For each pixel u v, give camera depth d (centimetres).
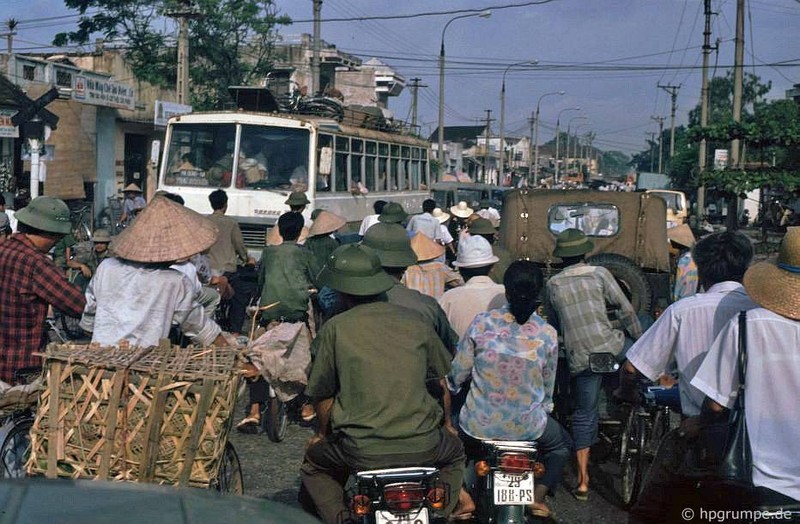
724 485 385
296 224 820
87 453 447
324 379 445
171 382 443
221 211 1085
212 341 529
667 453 424
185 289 516
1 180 2402
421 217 1356
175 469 445
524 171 12681
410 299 596
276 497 649
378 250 602
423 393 439
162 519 248
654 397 614
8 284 539
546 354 529
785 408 377
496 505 488
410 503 406
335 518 452
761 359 379
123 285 511
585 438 657
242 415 880
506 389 523
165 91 3803
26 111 1916
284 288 802
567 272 654
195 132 1630
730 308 450
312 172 1611
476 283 654
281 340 556
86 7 3841
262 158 1616
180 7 2955
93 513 245
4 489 262
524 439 525
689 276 823
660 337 463
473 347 532
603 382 719
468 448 539
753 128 3011
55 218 560
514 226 1088
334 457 443
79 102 2920
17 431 539
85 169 2992
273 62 4312
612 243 1067
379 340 439
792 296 379
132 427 445
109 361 448
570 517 627
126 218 2622
